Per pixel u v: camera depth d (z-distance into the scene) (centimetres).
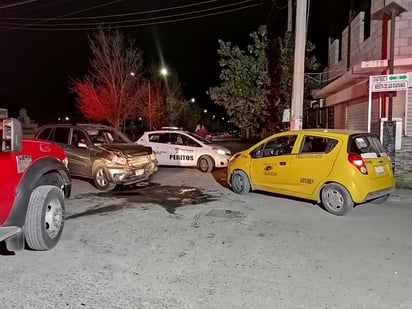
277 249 560
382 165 788
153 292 421
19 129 436
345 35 1738
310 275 467
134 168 1055
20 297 409
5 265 499
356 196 737
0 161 468
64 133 1151
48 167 555
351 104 1582
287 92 1780
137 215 764
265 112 1856
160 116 4125
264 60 1831
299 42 1182
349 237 619
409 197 909
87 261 512
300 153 839
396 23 1170
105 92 3212
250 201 896
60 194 581
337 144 775
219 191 1035
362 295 415
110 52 3188
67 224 695
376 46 1297
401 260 518
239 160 986
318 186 793
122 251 551
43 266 495
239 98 1869
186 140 1520
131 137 3988
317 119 2405
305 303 396
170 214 773
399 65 1117
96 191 1041
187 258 523
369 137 804
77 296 412
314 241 598
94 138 1123
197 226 683
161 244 582
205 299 405
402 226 684
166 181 1226
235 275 467
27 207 521
